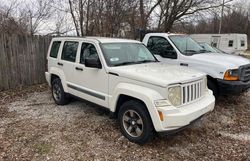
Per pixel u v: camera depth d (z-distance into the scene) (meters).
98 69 4.95
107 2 11.75
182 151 4.16
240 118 5.75
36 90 8.10
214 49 8.06
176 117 3.80
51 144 4.31
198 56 6.62
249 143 4.50
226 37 17.64
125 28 12.59
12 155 3.95
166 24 16.53
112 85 4.66
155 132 4.21
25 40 8.40
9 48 7.96
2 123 5.25
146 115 4.09
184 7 16.70
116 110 4.72
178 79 4.05
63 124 5.18
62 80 6.11
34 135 4.66
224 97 7.29
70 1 11.83
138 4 12.99
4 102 6.76
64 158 3.88
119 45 5.37
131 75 4.31
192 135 4.74
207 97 4.70
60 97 6.32
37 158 3.87
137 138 4.28
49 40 9.13
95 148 4.20
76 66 5.58
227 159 3.96
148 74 4.25
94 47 5.18
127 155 3.99
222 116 5.84
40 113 5.86
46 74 6.84
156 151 4.13
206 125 5.25
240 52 18.59
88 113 5.82
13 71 8.18
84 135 4.67
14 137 4.57
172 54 6.96
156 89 3.97
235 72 6.07
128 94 4.25
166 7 16.22
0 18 11.82
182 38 7.44
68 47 6.06
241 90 6.14
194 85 4.30
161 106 3.83
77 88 5.62
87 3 11.68
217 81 6.14
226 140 4.61
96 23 11.88
